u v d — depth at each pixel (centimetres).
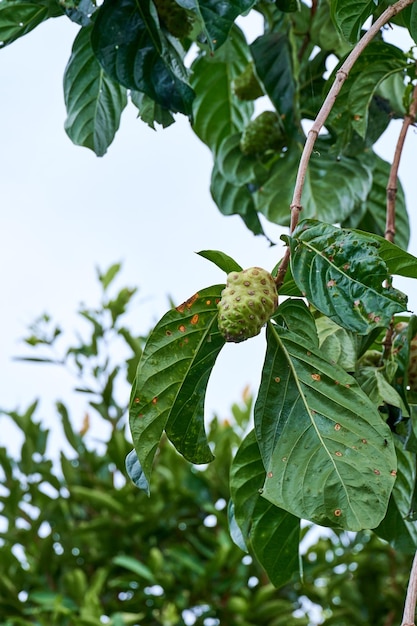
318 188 258
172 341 182
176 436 186
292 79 249
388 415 198
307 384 182
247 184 266
